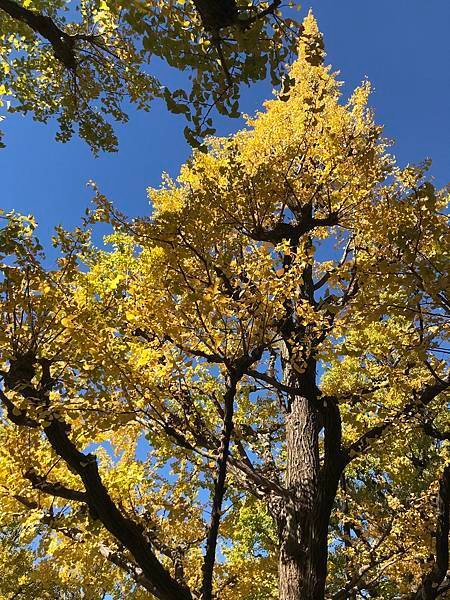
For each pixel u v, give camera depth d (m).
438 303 2.88
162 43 2.28
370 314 3.11
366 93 5.02
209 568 2.92
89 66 4.82
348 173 4.30
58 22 4.54
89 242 3.20
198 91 2.42
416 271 2.93
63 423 3.14
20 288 2.93
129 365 3.13
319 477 4.11
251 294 2.94
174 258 3.00
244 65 2.42
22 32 4.31
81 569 4.95
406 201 3.21
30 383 2.95
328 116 4.92
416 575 5.03
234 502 5.76
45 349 3.13
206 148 2.47
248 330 3.06
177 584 3.13
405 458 6.69
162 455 4.36
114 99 4.98
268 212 3.86
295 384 4.74
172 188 4.58
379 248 3.64
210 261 3.09
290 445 4.63
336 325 3.34
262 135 4.84
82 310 3.04
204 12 2.29
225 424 3.17
